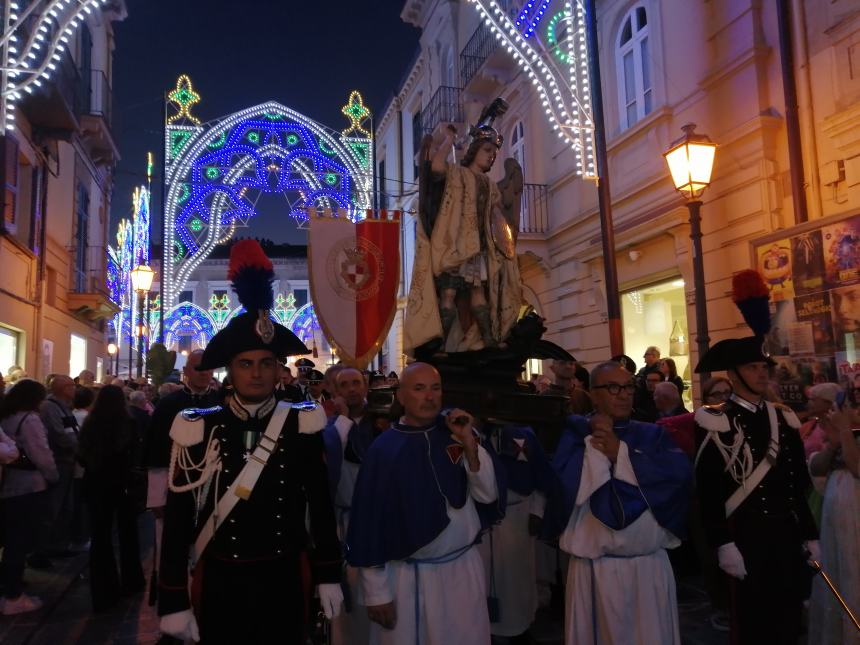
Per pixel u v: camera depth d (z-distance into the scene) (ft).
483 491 9.72
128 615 16.81
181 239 54.60
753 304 11.07
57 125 40.50
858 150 23.34
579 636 9.98
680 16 32.19
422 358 14.79
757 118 26.99
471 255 14.23
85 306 49.96
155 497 14.40
